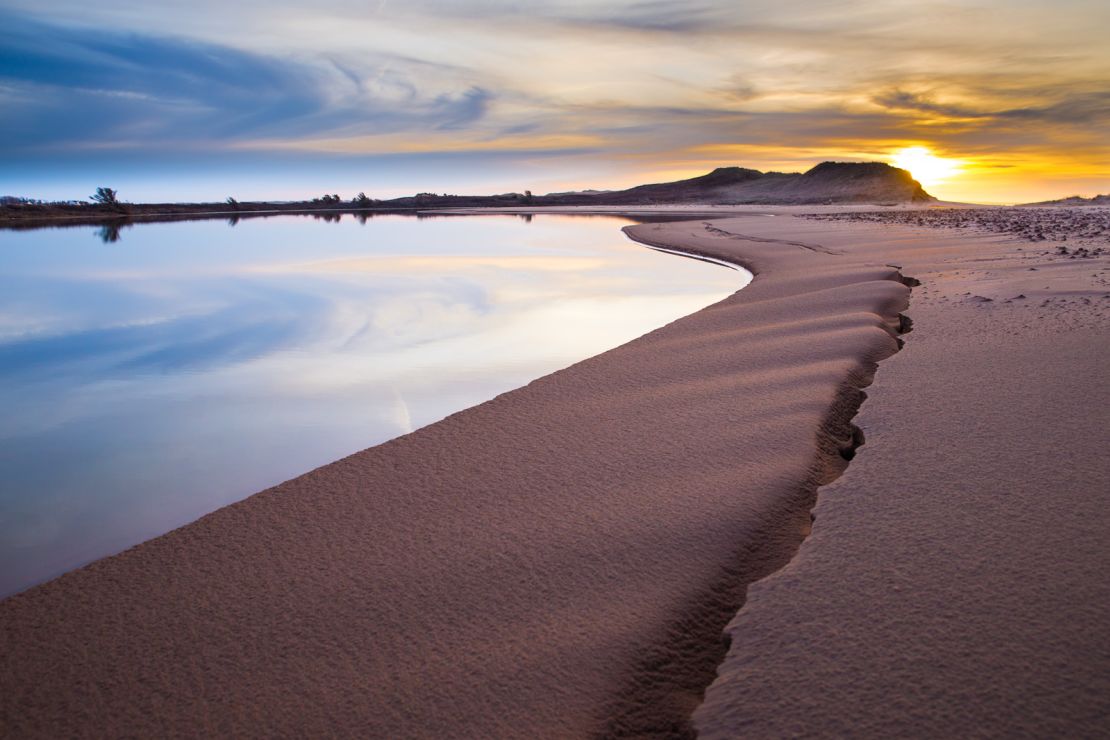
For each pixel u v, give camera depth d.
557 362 9.79
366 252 27.97
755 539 3.99
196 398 8.71
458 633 3.28
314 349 11.23
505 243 31.75
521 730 2.70
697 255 23.88
